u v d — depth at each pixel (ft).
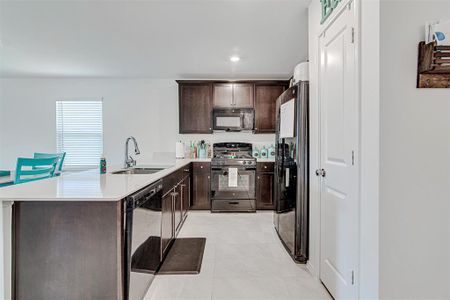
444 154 3.99
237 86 14.64
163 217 7.86
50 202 4.62
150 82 15.48
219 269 7.48
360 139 4.60
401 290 4.02
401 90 3.96
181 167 10.90
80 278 4.64
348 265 5.13
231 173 13.76
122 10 7.63
